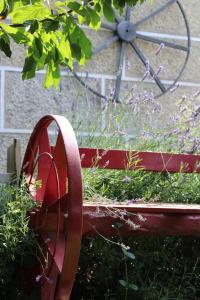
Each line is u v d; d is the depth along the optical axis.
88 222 2.92
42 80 5.14
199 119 4.75
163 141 4.21
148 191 3.76
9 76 5.05
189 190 3.93
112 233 2.97
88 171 3.60
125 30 5.40
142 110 5.16
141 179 3.81
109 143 4.10
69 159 2.62
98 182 3.70
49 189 2.95
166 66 5.57
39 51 3.14
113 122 4.79
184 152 4.19
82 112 5.12
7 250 3.10
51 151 3.40
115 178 3.76
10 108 5.05
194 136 4.35
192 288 3.56
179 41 5.65
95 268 3.62
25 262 3.26
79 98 5.21
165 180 3.93
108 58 5.37
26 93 5.10
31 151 3.59
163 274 3.71
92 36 5.32
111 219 2.96
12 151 3.70
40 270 3.09
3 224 3.10
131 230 2.99
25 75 3.33
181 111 4.42
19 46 5.08
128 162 3.67
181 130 4.27
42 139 3.43
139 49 5.48
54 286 2.71
